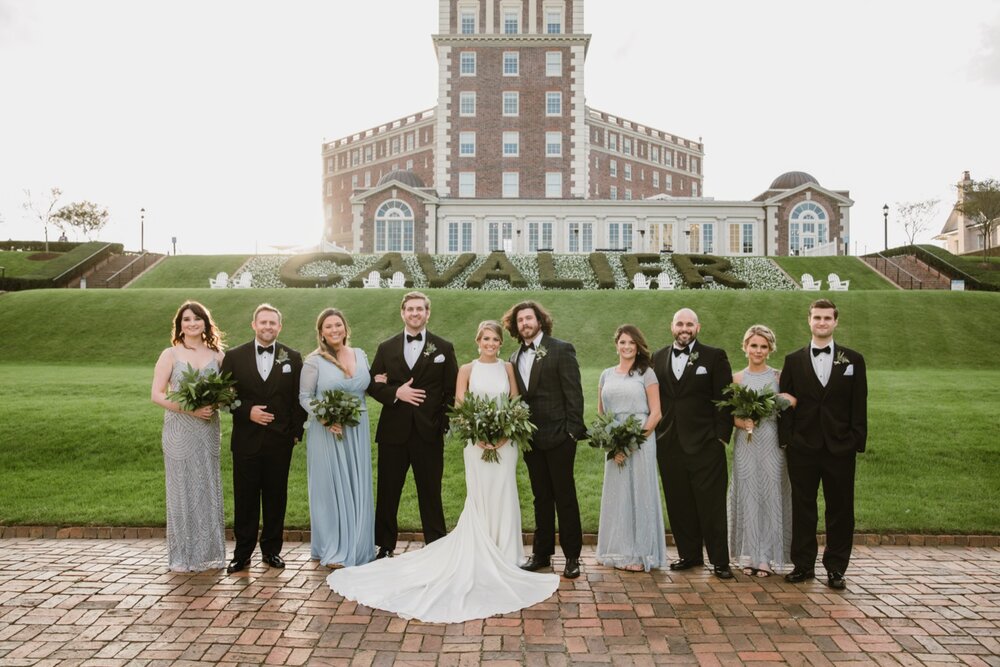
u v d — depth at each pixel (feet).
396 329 74.54
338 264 123.54
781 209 147.43
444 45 164.14
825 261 121.80
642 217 147.02
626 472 19.99
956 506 24.80
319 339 20.94
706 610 16.66
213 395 18.71
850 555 19.71
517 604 16.80
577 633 15.29
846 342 68.54
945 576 19.15
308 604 16.89
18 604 16.78
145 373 55.98
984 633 15.31
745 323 73.72
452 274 115.14
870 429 33.47
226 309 80.07
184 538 19.16
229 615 16.17
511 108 163.94
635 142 276.00
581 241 147.13
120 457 30.66
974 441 31.58
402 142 269.64
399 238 148.15
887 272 115.34
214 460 19.86
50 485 27.22
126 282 114.93
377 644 14.69
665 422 20.13
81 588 17.88
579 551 19.49
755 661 13.93
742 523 19.97
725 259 121.08
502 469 19.51
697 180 315.17
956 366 62.64
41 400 40.68
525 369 20.30
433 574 18.33
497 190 163.53
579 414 19.56
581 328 73.87
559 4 164.35
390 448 20.61
